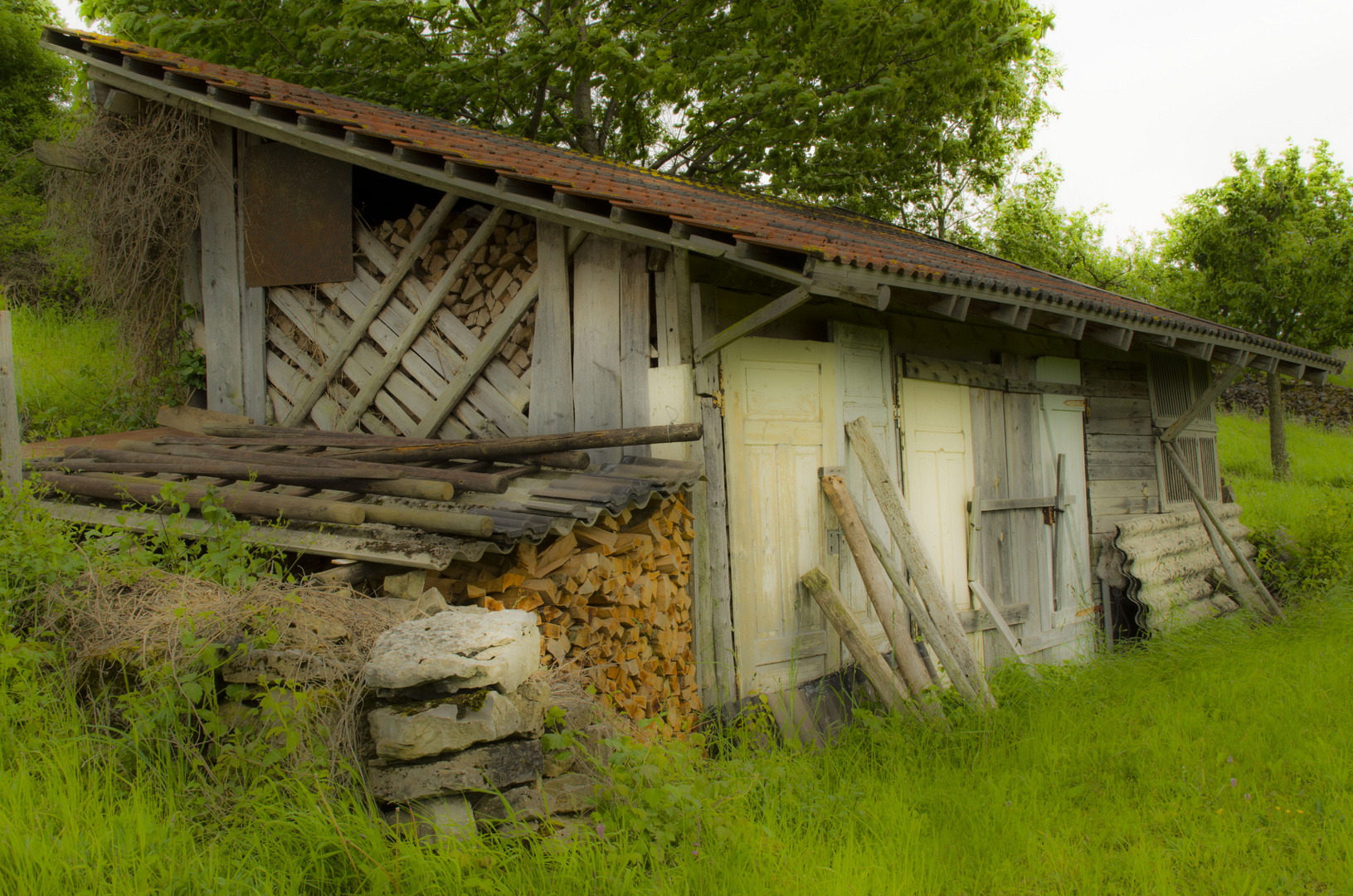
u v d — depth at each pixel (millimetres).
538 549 4074
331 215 6191
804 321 5918
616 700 4203
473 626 3111
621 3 12383
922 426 6781
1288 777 4457
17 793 2568
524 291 5535
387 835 2777
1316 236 19031
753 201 9039
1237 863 3582
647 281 5191
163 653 3105
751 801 3705
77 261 6887
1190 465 10508
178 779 2893
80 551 3729
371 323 6090
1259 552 10227
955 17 12562
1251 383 24344
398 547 3650
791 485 5668
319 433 5602
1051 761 4578
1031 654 7543
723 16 12695
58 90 15133
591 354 5344
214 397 6605
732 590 5246
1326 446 19406
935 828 3727
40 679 3172
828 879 3059
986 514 7324
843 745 4887
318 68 11555
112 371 7438
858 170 14812
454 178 5176
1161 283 23031
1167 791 4305
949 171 18500
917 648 6438
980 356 7543
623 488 4352
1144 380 9672
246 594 3381
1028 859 3564
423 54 11500
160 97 6254
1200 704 5562
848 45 12414
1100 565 8609
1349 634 7383
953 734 4750
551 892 2689
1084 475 8648
